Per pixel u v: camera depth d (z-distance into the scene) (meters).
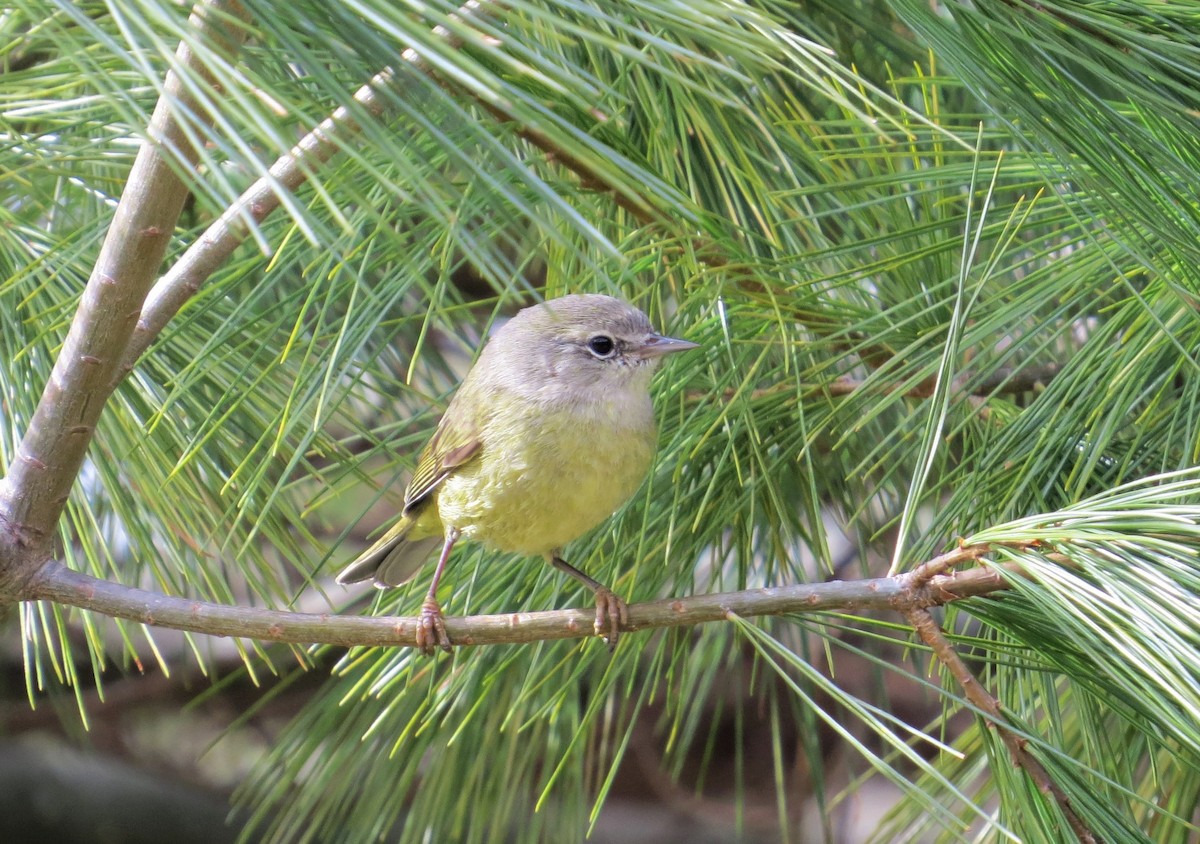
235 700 4.03
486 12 3.68
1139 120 3.76
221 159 3.73
